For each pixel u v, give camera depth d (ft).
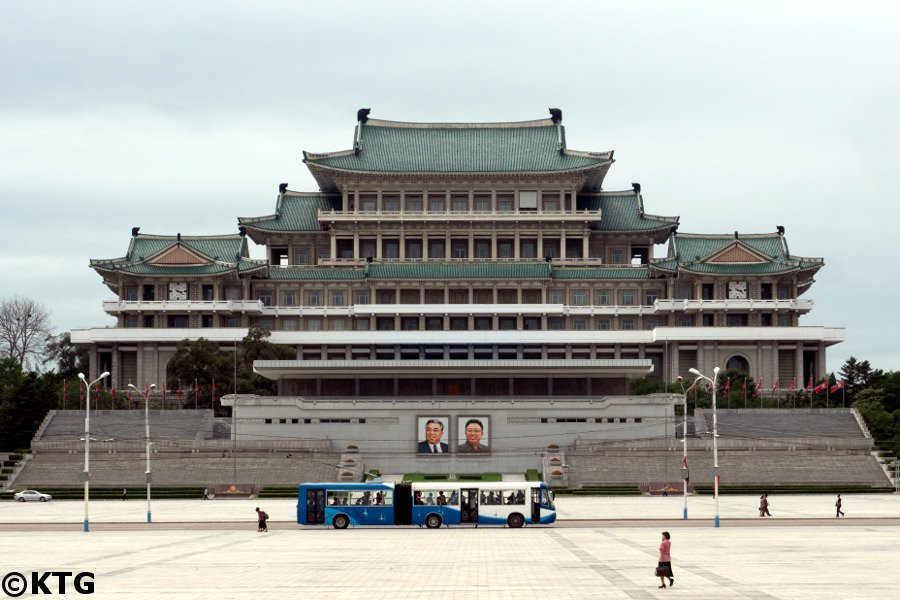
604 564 255.91
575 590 214.07
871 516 407.23
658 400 616.80
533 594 209.36
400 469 604.08
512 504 379.35
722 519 391.65
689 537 324.60
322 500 382.63
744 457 567.18
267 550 293.84
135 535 344.69
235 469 558.56
